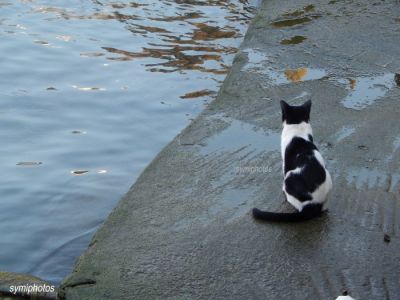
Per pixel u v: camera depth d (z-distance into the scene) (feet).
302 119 20.54
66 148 30.17
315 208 19.69
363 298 16.63
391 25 39.06
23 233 24.18
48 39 41.22
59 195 26.68
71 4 47.11
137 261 18.07
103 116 33.09
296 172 19.85
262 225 19.65
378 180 22.33
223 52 40.47
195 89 35.91
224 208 20.74
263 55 34.58
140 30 43.39
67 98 34.53
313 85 30.68
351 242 18.85
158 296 16.67
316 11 41.60
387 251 18.48
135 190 21.91
